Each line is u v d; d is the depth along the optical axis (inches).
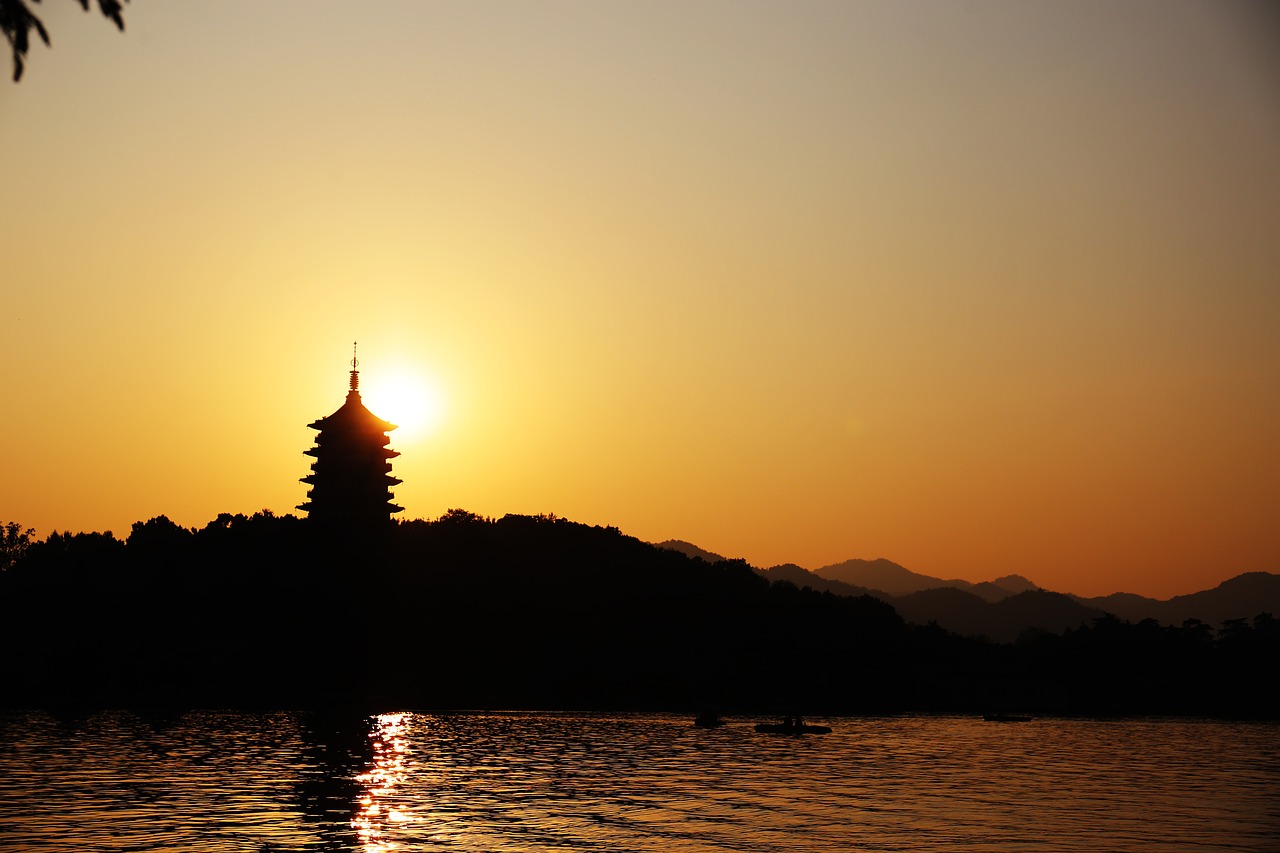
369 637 6683.1
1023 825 2696.9
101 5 874.1
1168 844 2481.5
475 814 2694.4
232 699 6077.8
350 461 7504.9
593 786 3257.9
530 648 7470.5
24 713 5295.3
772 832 2516.0
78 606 6466.5
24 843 2236.7
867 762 4165.8
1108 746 5201.8
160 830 2389.3
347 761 3705.7
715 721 5876.0
